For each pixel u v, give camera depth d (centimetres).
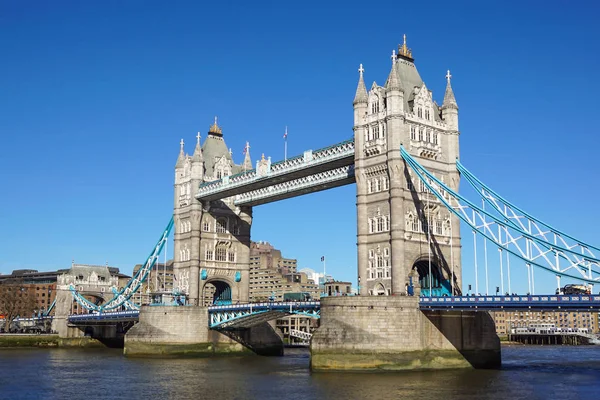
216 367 10212
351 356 8619
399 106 9706
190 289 13425
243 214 14300
